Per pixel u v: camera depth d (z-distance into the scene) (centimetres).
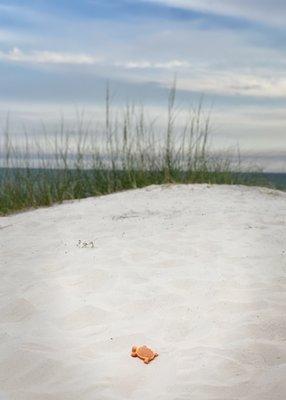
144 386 306
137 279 477
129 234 659
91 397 297
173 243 602
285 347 339
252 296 422
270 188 1098
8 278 503
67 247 606
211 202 880
